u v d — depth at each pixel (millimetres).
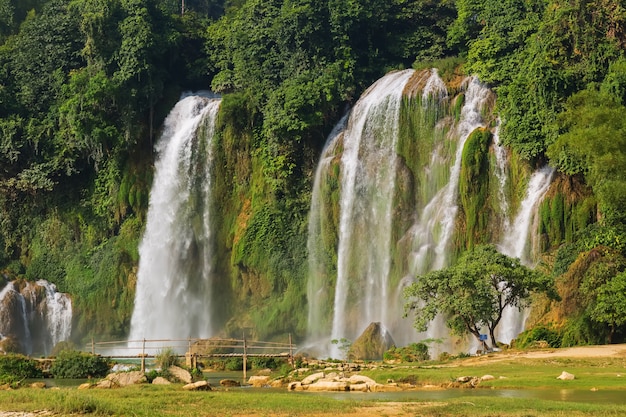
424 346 42656
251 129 65875
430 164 57125
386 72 67625
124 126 67375
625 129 40062
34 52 73312
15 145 69062
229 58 71688
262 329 60594
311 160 63719
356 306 57344
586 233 45156
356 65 67000
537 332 41500
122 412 22344
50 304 66688
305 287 60812
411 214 57094
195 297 64688
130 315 65312
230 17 76625
